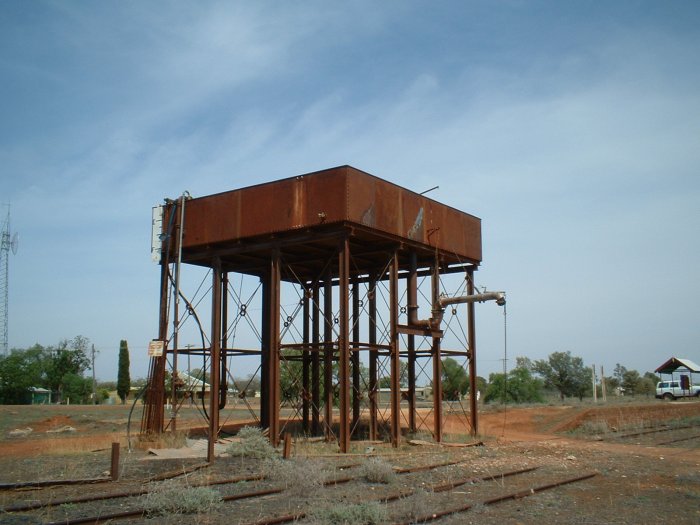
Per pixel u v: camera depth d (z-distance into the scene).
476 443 27.28
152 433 26.42
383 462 18.77
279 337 25.27
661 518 13.66
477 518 13.43
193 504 13.59
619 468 20.94
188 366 28.48
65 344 92.88
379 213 25.19
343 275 23.77
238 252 26.80
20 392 83.25
